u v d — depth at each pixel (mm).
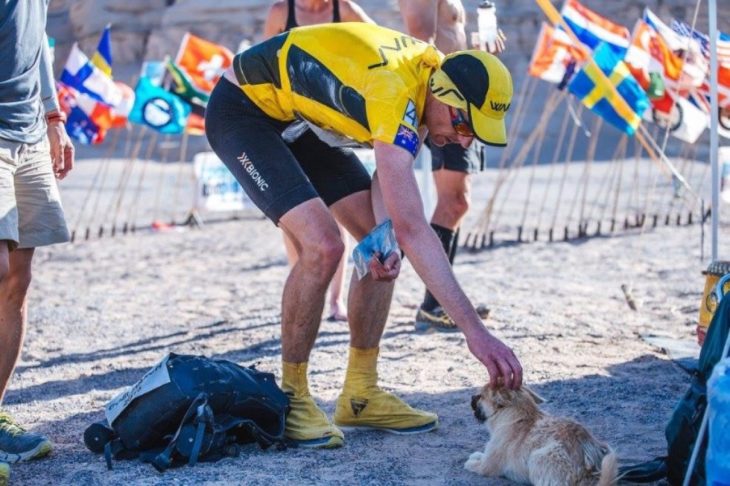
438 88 7453
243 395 8070
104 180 33750
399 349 12016
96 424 8234
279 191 8125
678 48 16703
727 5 40500
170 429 8016
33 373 11719
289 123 8516
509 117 43562
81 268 20047
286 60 8016
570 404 9641
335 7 11922
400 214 7375
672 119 16953
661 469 7223
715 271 9109
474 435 8695
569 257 19328
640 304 14500
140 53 53219
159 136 45125
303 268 8164
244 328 13992
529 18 46938
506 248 20641
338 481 7508
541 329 13070
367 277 8547
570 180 31688
